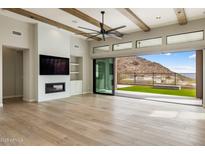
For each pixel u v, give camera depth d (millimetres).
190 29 5035
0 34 4641
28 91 5641
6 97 6422
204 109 4500
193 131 2793
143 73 11133
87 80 8086
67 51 6699
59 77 6395
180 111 4258
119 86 11219
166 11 4301
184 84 9766
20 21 5164
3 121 3340
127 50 6590
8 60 6484
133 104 5207
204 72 4742
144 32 6078
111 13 4438
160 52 5727
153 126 3064
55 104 5164
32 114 3912
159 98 6434
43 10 4273
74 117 3670
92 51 7992
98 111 4246
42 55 5590
